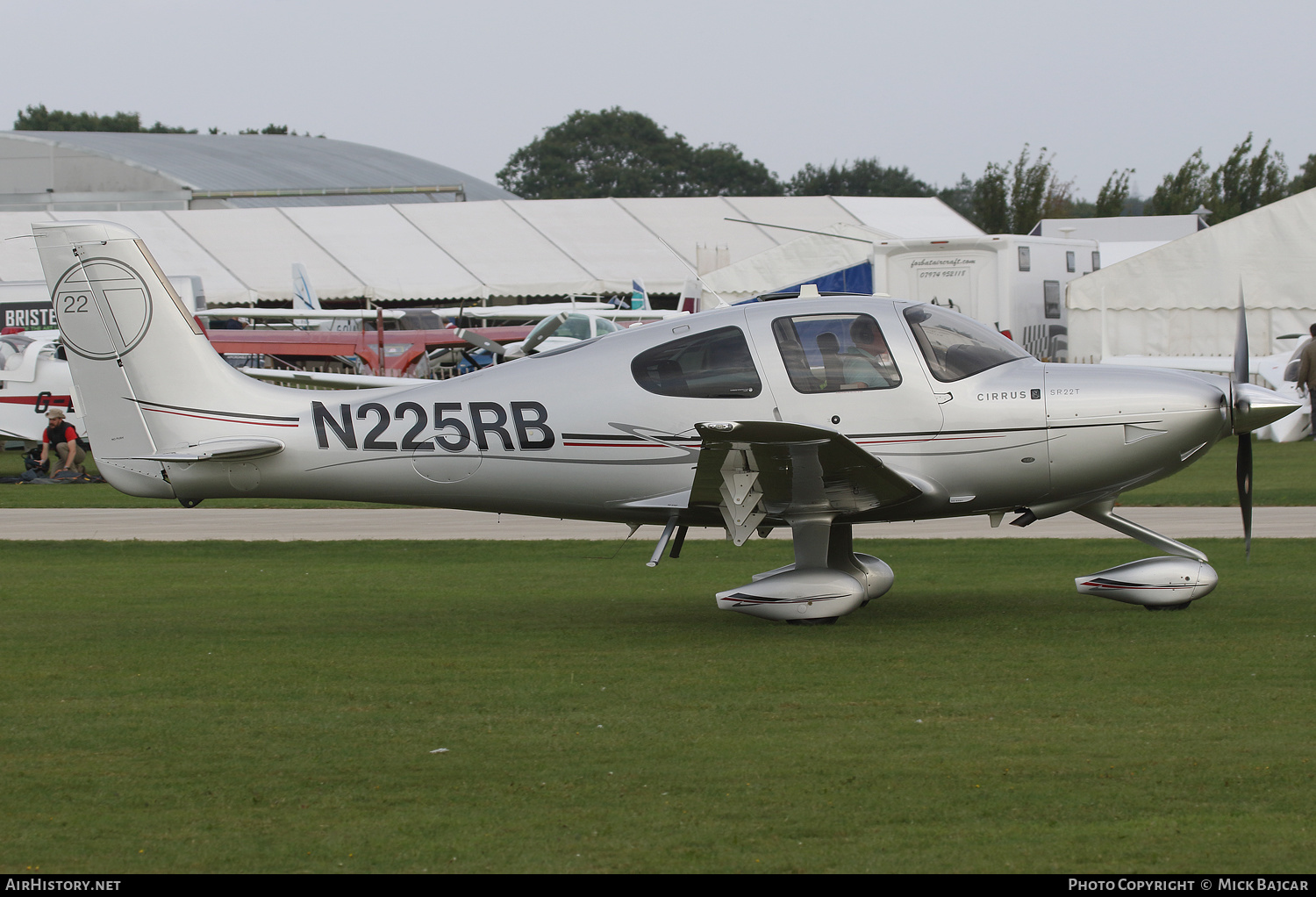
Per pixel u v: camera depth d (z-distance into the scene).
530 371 31.59
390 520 55.06
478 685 24.09
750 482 28.11
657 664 25.80
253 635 29.88
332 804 17.28
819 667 25.09
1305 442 79.31
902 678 23.94
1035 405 29.42
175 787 18.03
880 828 16.12
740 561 42.53
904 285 90.31
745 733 20.38
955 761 18.67
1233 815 16.31
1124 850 15.27
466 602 34.94
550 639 28.89
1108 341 95.88
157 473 33.19
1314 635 27.48
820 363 29.72
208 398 32.97
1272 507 52.66
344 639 29.14
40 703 22.95
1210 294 93.81
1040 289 92.38
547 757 19.27
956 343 30.16
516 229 193.00
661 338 30.80
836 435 25.94
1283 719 20.56
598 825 16.38
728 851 15.45
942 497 29.70
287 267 175.38
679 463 30.48
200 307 133.62
